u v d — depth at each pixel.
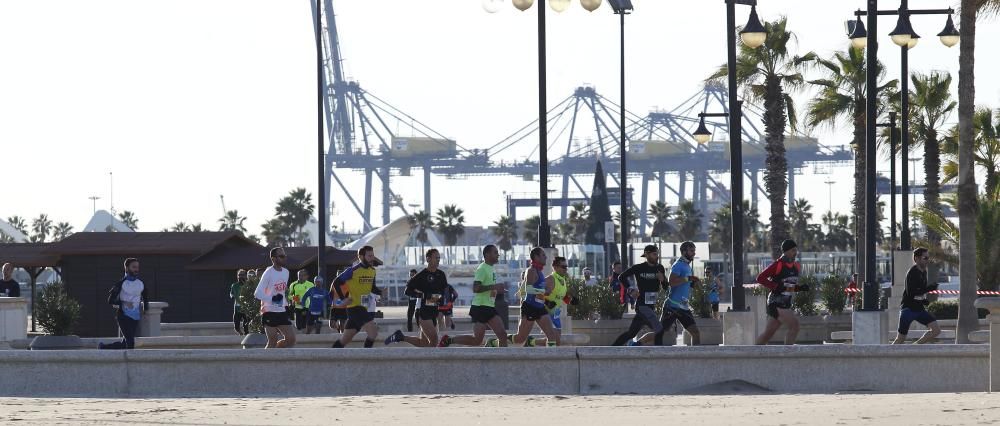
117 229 156.38
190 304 60.16
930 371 24.80
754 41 36.38
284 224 199.25
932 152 73.44
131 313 33.59
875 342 34.28
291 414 20.00
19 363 25.58
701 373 24.78
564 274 31.22
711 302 48.72
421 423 18.39
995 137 75.12
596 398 22.86
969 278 37.59
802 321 48.88
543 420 18.61
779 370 24.83
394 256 118.94
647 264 31.34
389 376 24.95
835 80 72.31
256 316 43.38
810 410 19.27
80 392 25.38
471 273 119.75
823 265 119.75
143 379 25.33
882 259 133.38
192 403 22.53
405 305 116.12
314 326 44.06
